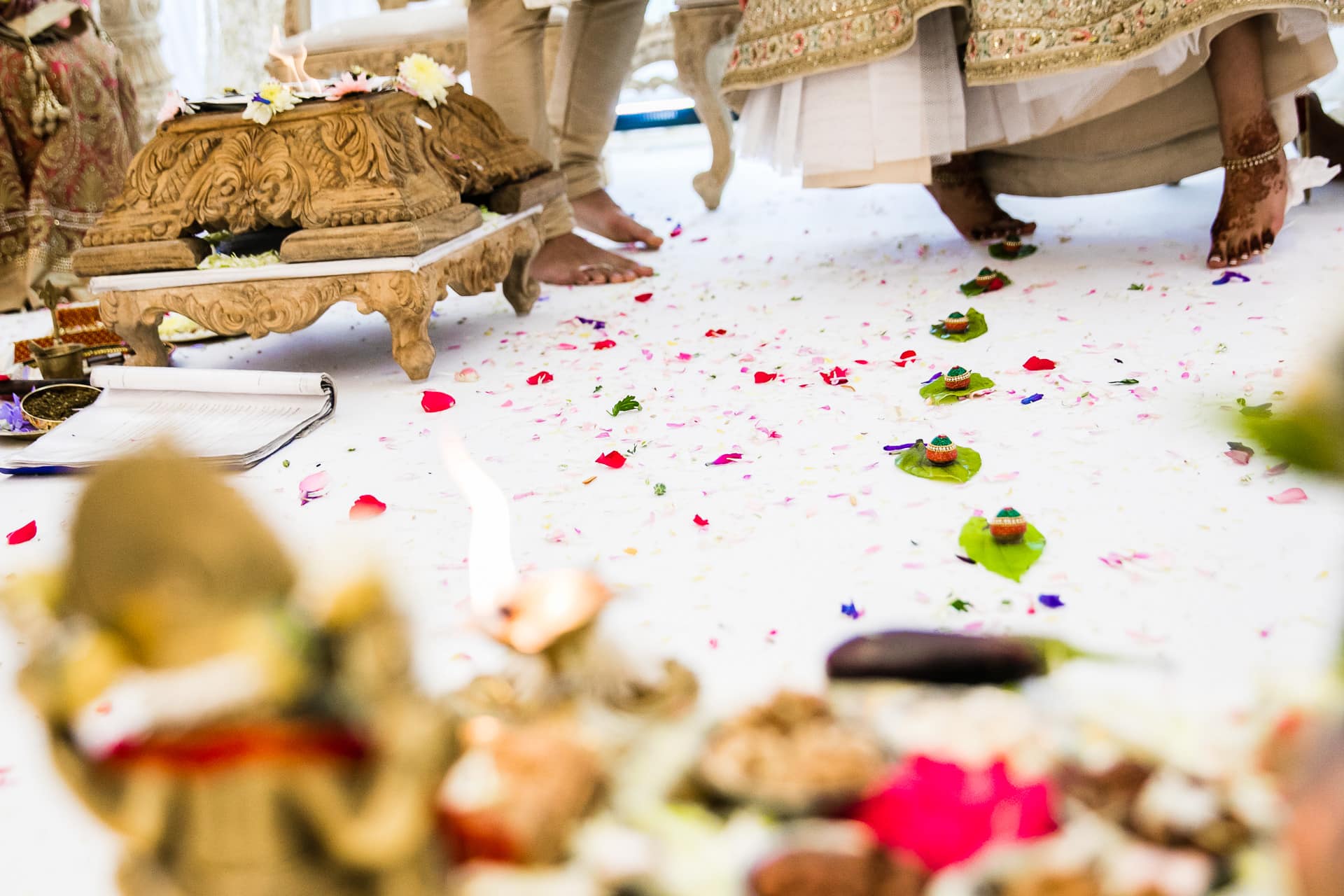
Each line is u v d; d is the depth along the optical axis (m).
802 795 0.71
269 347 2.71
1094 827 0.69
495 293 3.03
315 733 0.59
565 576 0.83
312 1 4.54
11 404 2.20
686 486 1.64
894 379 2.00
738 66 2.82
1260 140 2.37
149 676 0.58
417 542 1.53
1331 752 0.56
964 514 1.46
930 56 2.61
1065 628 1.18
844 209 3.65
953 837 0.68
